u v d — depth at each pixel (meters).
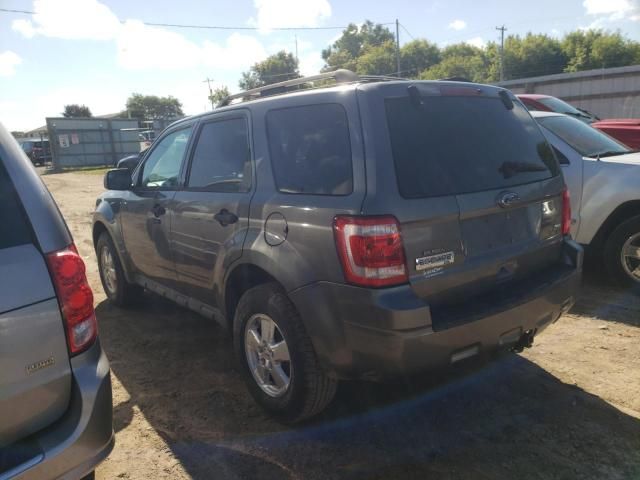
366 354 2.57
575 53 66.56
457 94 3.01
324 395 2.93
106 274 5.47
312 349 2.85
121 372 3.92
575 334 4.22
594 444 2.85
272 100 3.22
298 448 2.93
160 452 2.93
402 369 2.53
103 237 5.27
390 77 3.32
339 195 2.65
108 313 5.24
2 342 1.92
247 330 3.25
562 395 3.35
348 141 2.69
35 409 2.03
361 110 2.67
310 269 2.72
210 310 3.79
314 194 2.79
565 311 3.25
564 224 3.40
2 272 1.95
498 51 71.19
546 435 2.95
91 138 34.81
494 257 2.88
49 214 2.14
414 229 2.55
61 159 33.81
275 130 3.15
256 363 3.26
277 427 3.14
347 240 2.54
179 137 4.18
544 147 3.41
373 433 3.04
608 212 5.01
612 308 4.71
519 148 3.19
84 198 16.39
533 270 3.18
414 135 2.71
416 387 3.52
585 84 22.00
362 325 2.54
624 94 21.19
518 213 3.04
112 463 2.85
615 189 4.94
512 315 2.80
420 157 2.68
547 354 3.90
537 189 3.13
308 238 2.73
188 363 4.04
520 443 2.89
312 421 3.18
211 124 3.76
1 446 1.96
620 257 4.97
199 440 3.04
